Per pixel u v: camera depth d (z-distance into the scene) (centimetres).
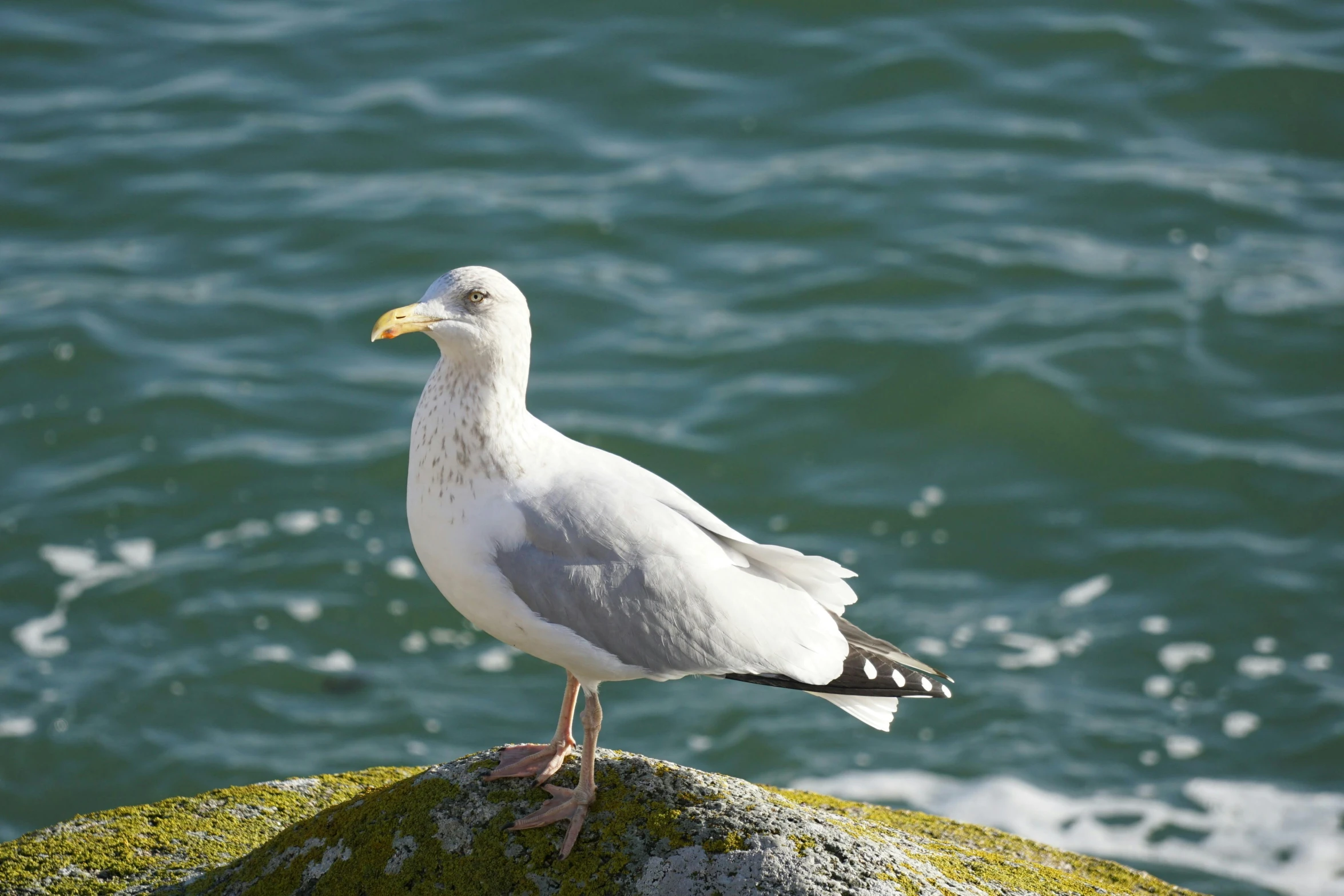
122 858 598
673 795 537
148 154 2314
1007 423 1805
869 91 2455
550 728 1399
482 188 2258
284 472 1712
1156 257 2089
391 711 1407
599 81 2488
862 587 1571
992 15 2602
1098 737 1359
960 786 1312
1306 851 1220
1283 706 1389
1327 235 2125
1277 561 1583
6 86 2480
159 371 1873
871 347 1920
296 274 2086
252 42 2603
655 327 1984
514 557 543
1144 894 625
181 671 1437
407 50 2581
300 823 570
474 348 546
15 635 1471
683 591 544
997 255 2092
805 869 496
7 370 1853
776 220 2177
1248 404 1822
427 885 522
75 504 1650
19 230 2164
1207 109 2394
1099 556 1611
